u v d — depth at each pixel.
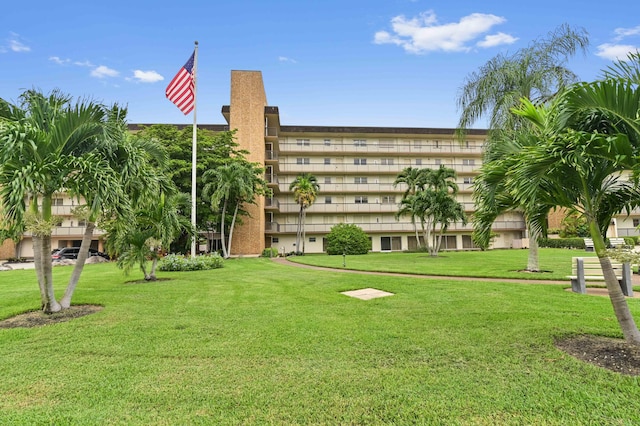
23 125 6.05
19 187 5.55
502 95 15.20
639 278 11.51
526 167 4.26
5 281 13.34
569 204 4.84
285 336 5.32
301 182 36.00
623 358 4.16
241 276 13.69
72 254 28.11
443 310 6.86
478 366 4.04
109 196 6.45
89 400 3.37
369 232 42.38
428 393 3.39
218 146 30.50
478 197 5.45
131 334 5.53
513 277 12.10
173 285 11.02
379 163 44.44
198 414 3.09
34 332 5.70
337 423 2.92
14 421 2.99
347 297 8.58
